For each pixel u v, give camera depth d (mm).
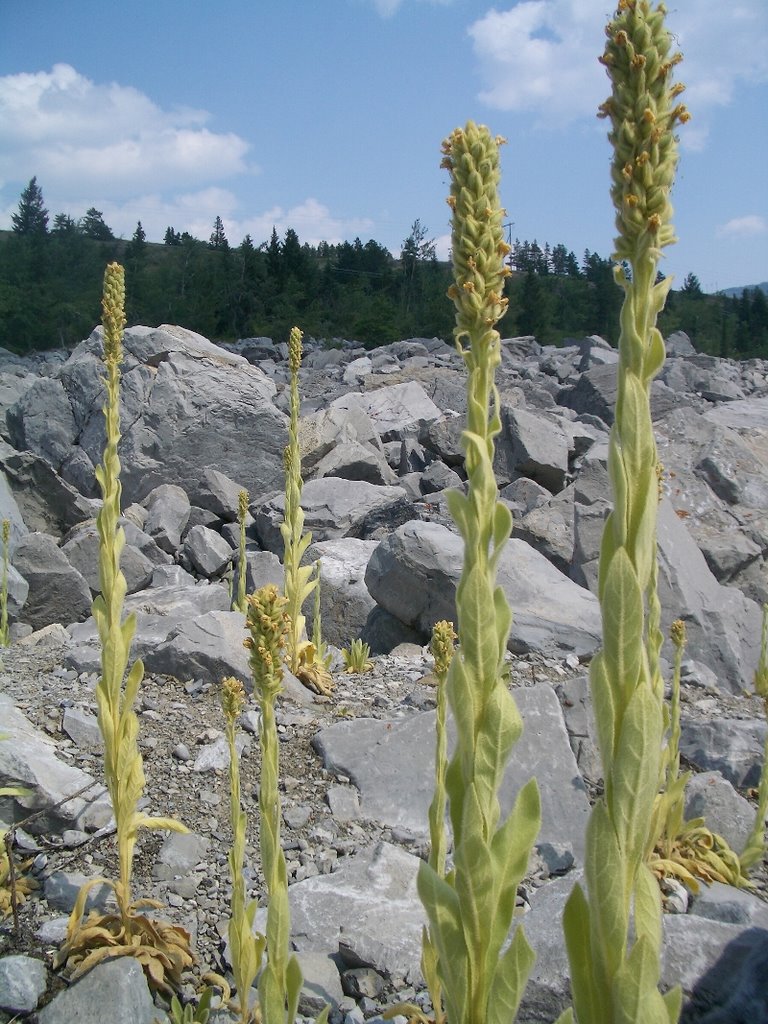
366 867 4484
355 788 5336
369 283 76062
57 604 10055
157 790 5145
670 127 1622
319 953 3949
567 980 3352
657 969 1573
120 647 3820
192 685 6410
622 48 1604
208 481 14562
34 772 4715
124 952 3721
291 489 6996
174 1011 3496
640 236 1617
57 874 4344
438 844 3184
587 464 11367
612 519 1640
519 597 7926
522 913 3988
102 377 4008
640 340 1629
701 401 20828
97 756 5387
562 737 5582
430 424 18312
